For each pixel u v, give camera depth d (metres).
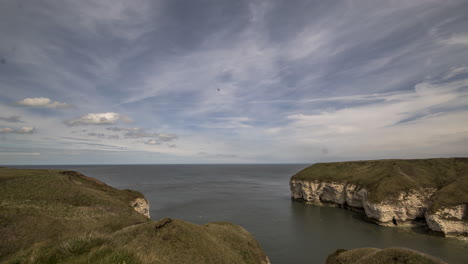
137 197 52.38
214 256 23.05
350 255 29.25
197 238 24.45
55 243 10.94
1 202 26.91
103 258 9.69
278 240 48.66
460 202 53.34
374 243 47.94
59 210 29.16
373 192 66.50
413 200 61.47
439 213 53.72
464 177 63.56
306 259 40.16
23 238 22.30
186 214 67.06
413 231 56.12
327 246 45.91
